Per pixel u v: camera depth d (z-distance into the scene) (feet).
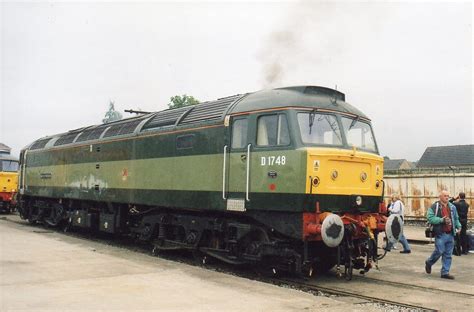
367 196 33.42
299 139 31.17
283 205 31.24
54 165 64.49
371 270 38.19
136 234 48.39
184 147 39.83
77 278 29.09
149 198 43.65
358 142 34.47
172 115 43.45
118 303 23.30
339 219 29.76
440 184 82.58
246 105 34.91
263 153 32.83
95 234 60.75
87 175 55.36
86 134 58.18
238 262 34.94
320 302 24.70
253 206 33.19
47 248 41.98
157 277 29.94
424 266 40.37
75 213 59.11
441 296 28.78
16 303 22.99
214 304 23.52
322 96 34.01
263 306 23.35
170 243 42.29
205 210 38.06
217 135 36.58
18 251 39.81
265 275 34.73
